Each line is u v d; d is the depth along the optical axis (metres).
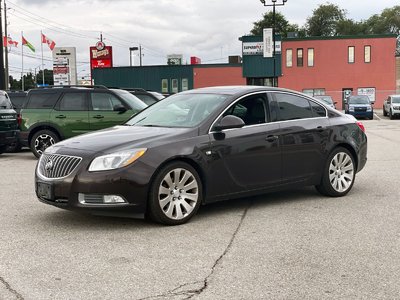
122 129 6.41
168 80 51.75
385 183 8.46
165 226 5.81
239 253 4.83
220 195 6.20
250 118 6.56
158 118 6.69
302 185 7.00
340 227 5.73
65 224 5.95
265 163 6.54
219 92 6.74
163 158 5.67
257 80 51.31
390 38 49.88
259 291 3.92
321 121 7.21
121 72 52.19
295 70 51.25
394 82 50.19
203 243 5.15
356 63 50.50
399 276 4.22
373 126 25.53
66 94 12.45
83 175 5.48
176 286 4.03
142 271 4.37
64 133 12.33
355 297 3.81
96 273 4.33
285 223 5.92
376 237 5.32
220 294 3.87
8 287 4.04
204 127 6.12
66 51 41.22
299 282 4.10
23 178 9.50
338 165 7.35
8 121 12.41
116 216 5.75
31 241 5.27
